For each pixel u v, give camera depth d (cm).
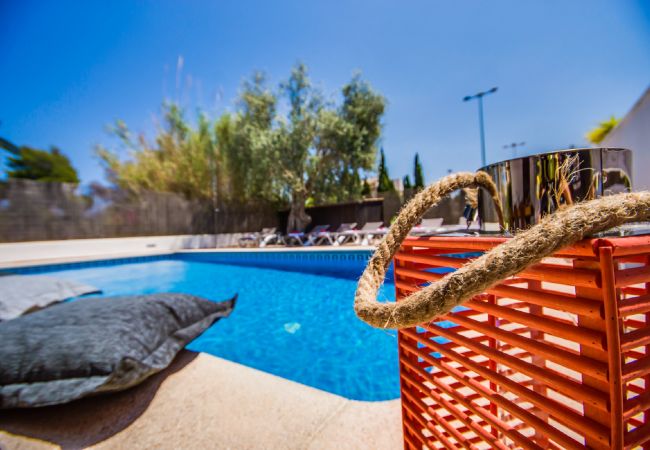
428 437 96
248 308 491
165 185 1476
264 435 148
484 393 69
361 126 1230
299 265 855
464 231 92
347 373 285
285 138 1159
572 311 47
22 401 159
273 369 298
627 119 431
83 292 546
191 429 156
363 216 1345
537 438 101
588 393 47
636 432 48
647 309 48
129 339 193
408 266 92
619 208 39
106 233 1118
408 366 101
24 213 959
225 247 1348
